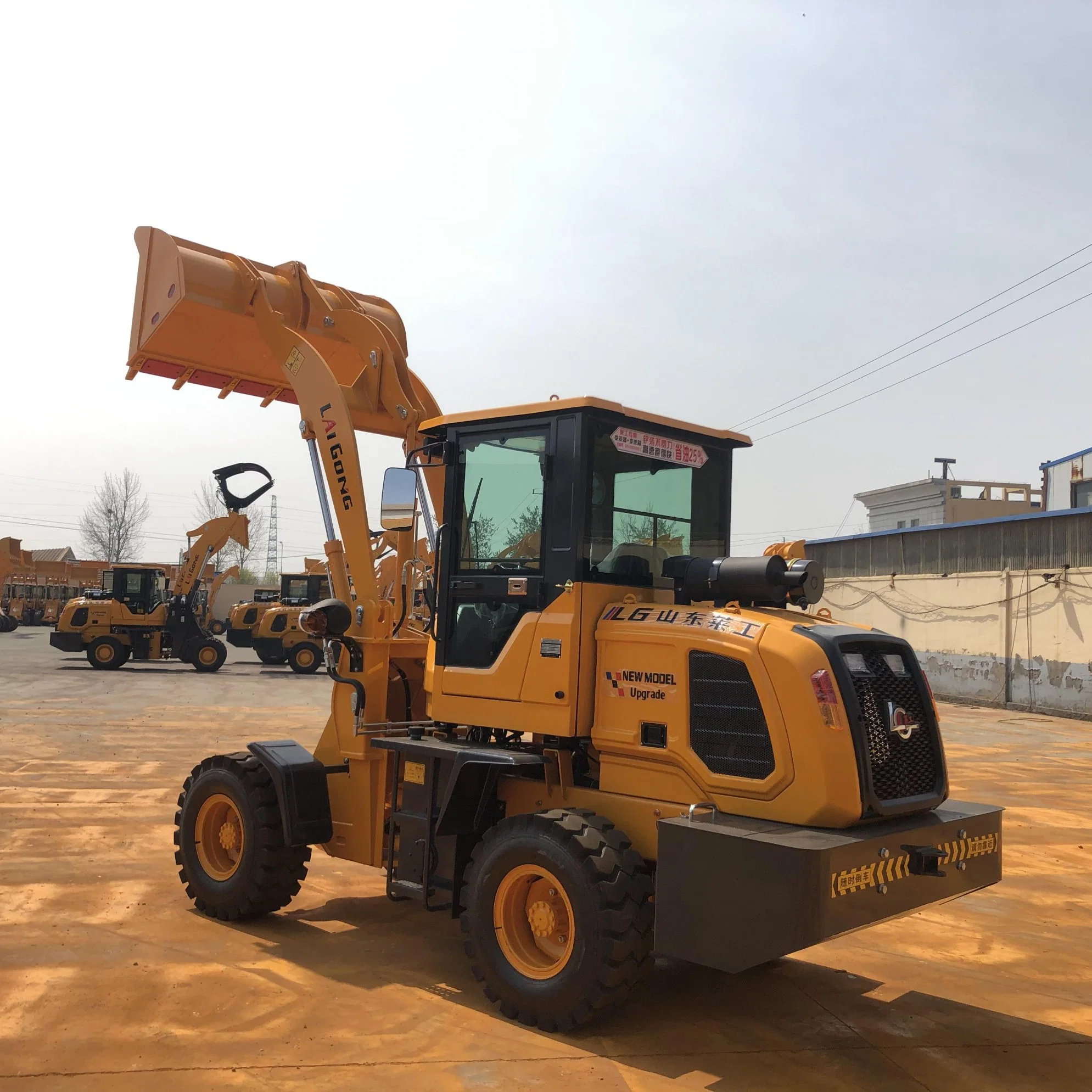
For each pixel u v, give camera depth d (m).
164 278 6.27
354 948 5.12
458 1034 4.07
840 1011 4.56
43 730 12.72
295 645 24.38
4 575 44.81
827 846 3.62
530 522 4.86
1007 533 21.55
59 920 5.34
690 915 3.83
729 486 5.52
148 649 24.30
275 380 6.91
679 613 4.45
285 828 5.25
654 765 4.40
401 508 5.04
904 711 4.32
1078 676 18.94
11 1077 3.50
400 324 7.06
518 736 5.13
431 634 5.27
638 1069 3.82
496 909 4.35
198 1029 3.99
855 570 26.80
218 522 24.58
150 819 7.88
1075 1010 4.64
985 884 4.55
